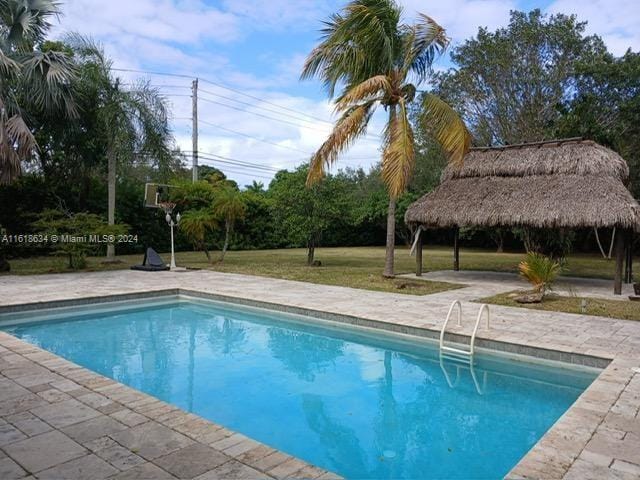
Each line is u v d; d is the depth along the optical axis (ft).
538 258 28.86
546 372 17.40
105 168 53.42
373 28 31.89
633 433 10.12
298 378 17.16
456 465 10.89
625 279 38.42
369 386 16.34
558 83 64.08
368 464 10.96
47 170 51.26
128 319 26.94
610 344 17.93
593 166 34.17
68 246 41.73
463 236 85.76
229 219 52.44
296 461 8.79
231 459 8.82
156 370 17.98
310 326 25.08
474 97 68.74
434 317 23.04
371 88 31.04
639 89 59.72
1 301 26.23
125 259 55.36
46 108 40.78
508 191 36.19
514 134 68.13
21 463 8.59
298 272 43.21
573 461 8.89
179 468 8.45
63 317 26.81
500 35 66.28
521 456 11.30
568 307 25.61
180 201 54.54
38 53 38.17
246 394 15.51
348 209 49.67
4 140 33.37
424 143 73.26
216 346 21.53
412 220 38.93
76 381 13.24
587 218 30.55
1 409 11.20
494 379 17.04
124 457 8.86
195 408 14.23
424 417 13.67
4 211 51.55
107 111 44.91
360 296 29.55
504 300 27.94
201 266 48.21
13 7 35.47
